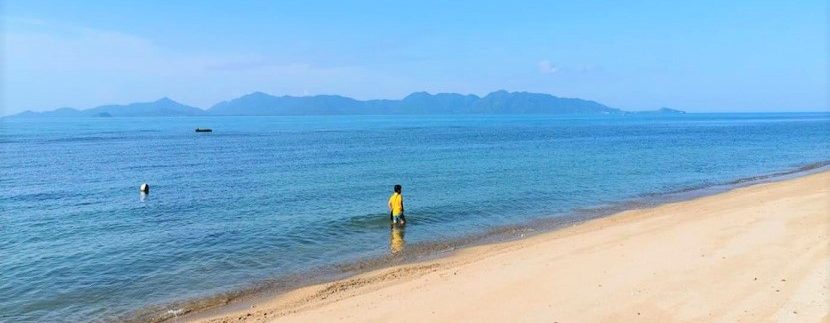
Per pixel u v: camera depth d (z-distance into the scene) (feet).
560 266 48.93
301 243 71.87
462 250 65.77
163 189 125.90
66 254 67.56
